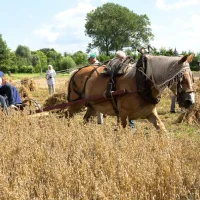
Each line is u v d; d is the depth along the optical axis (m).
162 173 5.35
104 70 8.59
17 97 10.51
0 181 5.22
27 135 7.37
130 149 6.29
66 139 7.03
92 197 5.07
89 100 8.91
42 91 28.44
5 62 97.50
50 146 6.87
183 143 6.59
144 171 5.21
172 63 7.40
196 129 10.55
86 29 105.62
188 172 5.42
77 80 9.51
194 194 5.12
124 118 8.10
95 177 5.36
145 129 10.17
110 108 8.54
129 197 4.78
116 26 101.62
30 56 124.50
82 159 5.83
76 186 5.26
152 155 5.98
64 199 4.89
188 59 7.38
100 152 6.23
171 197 4.95
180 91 7.27
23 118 8.84
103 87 8.59
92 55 11.08
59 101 16.75
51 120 8.48
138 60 7.95
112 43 103.25
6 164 5.95
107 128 7.50
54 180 5.30
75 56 102.81
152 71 7.62
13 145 6.80
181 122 11.48
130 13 103.44
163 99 17.83
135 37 104.38
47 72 23.50
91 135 7.12
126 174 5.11
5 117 8.82
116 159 5.89
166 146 6.33
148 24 105.88
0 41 97.31
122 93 7.93
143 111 7.90
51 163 5.76
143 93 7.66
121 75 8.12
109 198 4.83
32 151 6.39
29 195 5.08
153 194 5.07
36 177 5.64
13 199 4.85
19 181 5.12
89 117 9.83
